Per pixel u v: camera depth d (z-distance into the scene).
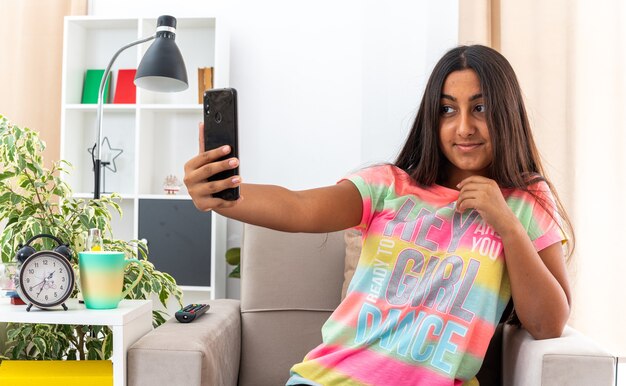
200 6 3.15
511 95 1.30
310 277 1.94
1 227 2.95
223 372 1.63
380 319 1.25
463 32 2.85
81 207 2.02
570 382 1.18
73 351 1.97
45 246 1.79
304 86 3.10
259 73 3.12
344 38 3.08
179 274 2.86
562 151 2.80
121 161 3.16
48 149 3.18
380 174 1.36
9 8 3.21
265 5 3.12
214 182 0.95
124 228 3.15
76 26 3.07
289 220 1.17
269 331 1.91
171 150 3.13
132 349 1.40
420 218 1.29
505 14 2.82
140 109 2.95
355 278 1.32
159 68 2.25
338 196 1.28
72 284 1.54
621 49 2.79
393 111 3.01
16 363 1.56
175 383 1.38
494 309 1.23
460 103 1.29
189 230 2.86
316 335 1.91
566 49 2.81
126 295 1.88
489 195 1.22
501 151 1.29
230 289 3.12
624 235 2.77
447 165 1.38
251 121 3.12
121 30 3.18
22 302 1.61
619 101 2.79
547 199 1.32
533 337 1.32
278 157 3.11
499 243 1.25
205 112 0.99
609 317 2.76
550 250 1.30
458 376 1.22
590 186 2.79
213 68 3.01
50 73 3.19
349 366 1.24
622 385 2.63
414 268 1.26
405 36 3.00
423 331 1.21
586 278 2.77
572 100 2.81
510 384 1.40
